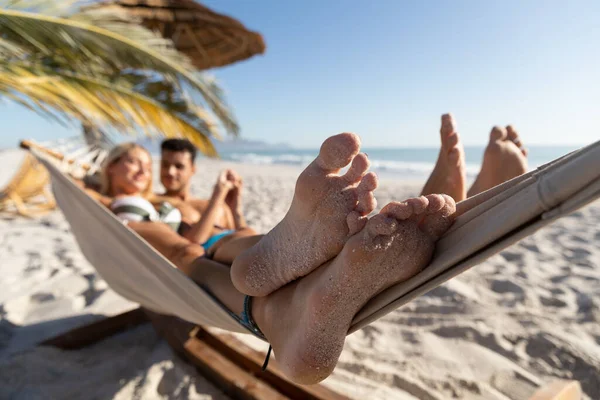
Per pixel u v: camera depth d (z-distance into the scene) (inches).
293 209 32.2
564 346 70.8
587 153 22.9
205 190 275.3
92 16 103.1
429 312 86.4
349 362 66.7
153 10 152.2
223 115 147.9
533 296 92.7
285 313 35.0
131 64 120.7
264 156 1256.8
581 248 129.7
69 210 68.0
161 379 62.7
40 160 70.5
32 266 110.6
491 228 26.6
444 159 49.3
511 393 60.2
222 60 208.8
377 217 27.9
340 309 30.7
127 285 66.7
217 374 60.7
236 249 49.3
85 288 96.7
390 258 28.8
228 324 46.8
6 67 91.0
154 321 74.2
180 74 122.1
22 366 63.5
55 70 106.3
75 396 57.8
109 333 75.0
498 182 53.4
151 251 50.4
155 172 333.4
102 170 78.0
